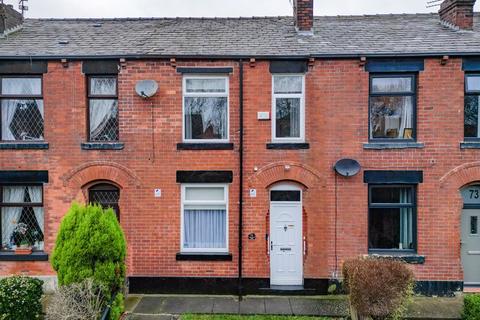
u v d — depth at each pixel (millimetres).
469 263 10289
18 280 8406
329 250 10250
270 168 10266
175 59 10258
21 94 10539
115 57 10227
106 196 10648
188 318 8672
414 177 10086
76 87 10375
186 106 10570
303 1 11422
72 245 7754
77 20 13031
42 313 8586
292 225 10477
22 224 10617
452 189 10062
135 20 13023
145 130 10375
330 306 9391
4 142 10422
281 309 9227
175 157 10359
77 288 7391
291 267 10469
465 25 11133
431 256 10094
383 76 10359
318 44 10680
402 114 10430
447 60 10031
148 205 10367
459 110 10078
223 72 10328
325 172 10258
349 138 10219
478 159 10039
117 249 8102
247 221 10328
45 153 10375
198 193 10578
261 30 11875
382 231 10445
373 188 10453
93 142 10422
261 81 10305
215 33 11680
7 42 10898
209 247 10586
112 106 10617
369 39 10898
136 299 9891
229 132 10383
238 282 10273
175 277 10305
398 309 7508
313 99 10266
